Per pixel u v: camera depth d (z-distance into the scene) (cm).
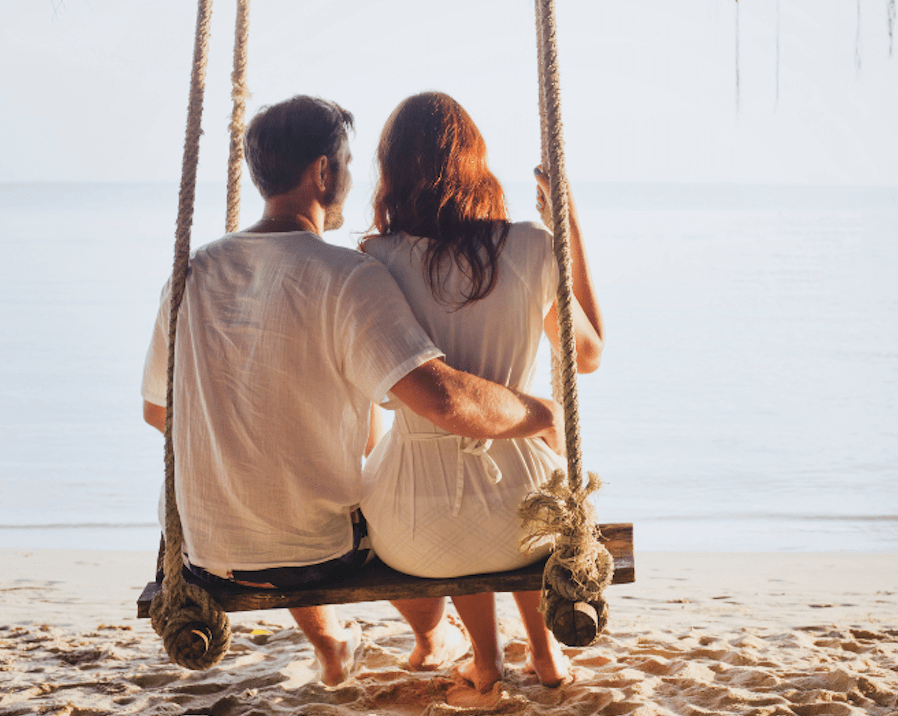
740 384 1255
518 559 206
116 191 14000
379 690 237
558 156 198
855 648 289
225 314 194
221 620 191
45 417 1023
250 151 204
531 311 204
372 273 190
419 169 203
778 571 492
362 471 221
